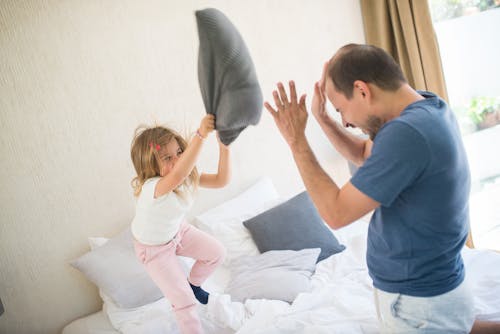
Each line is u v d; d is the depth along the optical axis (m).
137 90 2.73
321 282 2.19
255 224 2.63
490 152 3.40
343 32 3.41
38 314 2.56
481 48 3.24
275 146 3.19
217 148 2.96
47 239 2.56
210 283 2.49
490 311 1.55
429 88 3.21
